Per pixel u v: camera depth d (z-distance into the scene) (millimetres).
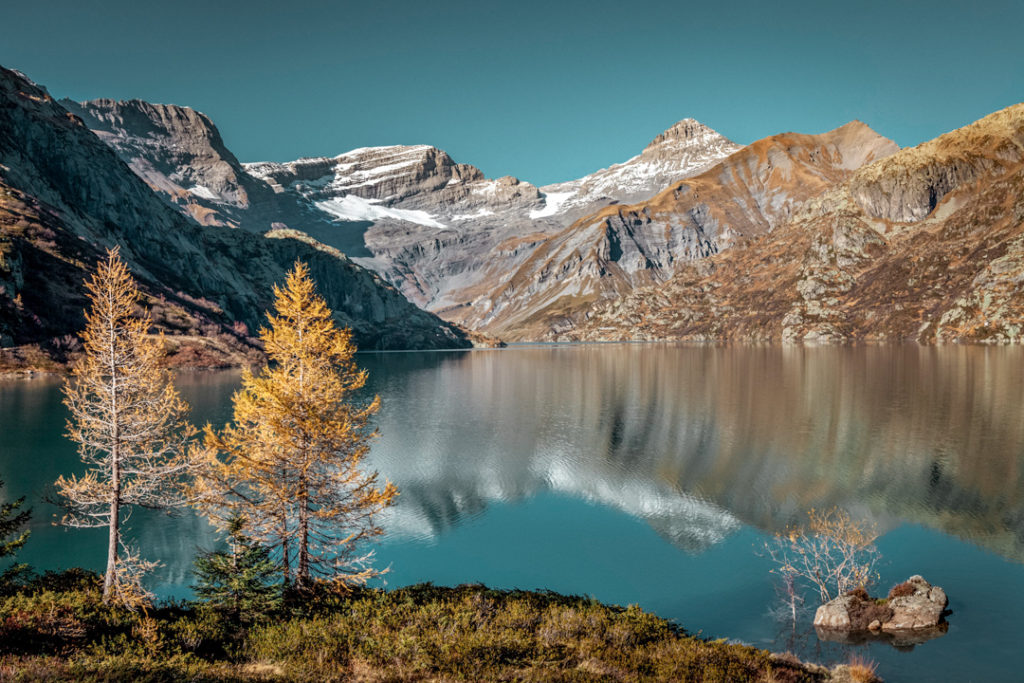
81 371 23250
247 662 17828
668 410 89000
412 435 74125
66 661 15688
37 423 75438
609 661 17703
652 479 51625
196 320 192500
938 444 59812
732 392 106938
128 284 23172
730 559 34281
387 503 26484
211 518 25781
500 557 36031
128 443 23641
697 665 17844
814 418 77500
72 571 27453
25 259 157250
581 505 45625
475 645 17766
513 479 53156
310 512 27312
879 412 79375
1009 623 24469
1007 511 40094
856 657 21750
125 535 40625
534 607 22766
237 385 123125
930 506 41688
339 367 26906
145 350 23328
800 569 31812
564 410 93438
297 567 28422
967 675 20328
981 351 181125
